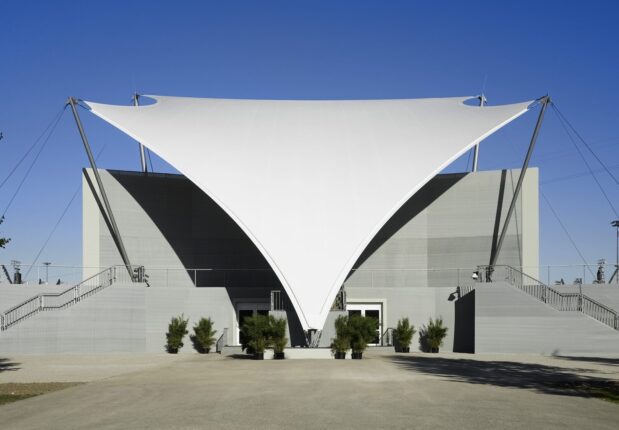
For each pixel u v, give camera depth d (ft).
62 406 51.93
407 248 143.02
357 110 143.64
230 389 61.72
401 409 49.08
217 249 144.15
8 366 91.35
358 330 104.06
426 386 63.93
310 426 42.09
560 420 44.70
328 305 108.37
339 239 114.21
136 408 50.21
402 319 129.90
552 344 115.85
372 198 119.44
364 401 53.26
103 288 122.21
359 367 86.02
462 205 142.20
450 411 48.21
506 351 118.21
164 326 126.00
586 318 114.83
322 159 127.24
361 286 142.20
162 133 128.77
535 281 138.41
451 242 142.00
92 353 119.44
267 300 130.72
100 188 132.57
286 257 112.37
